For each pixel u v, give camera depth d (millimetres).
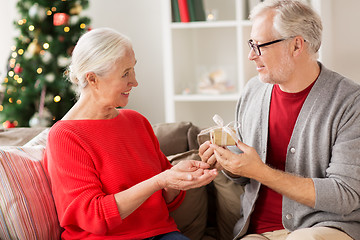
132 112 1936
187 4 3441
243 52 3455
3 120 3547
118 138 1782
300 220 1753
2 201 1641
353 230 1650
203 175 1615
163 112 4320
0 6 4328
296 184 1647
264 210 1871
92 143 1725
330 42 3367
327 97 1732
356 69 3471
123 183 1733
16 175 1695
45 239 1709
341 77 1767
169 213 2053
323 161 1728
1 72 3936
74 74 1744
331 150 1726
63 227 1773
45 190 1757
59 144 1677
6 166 1688
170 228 1816
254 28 1767
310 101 1755
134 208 1634
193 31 3727
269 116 1864
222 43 3709
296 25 1702
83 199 1615
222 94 3568
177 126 2283
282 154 1844
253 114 1925
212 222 2234
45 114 3475
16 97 3520
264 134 1853
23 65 3480
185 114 3783
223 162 1670
